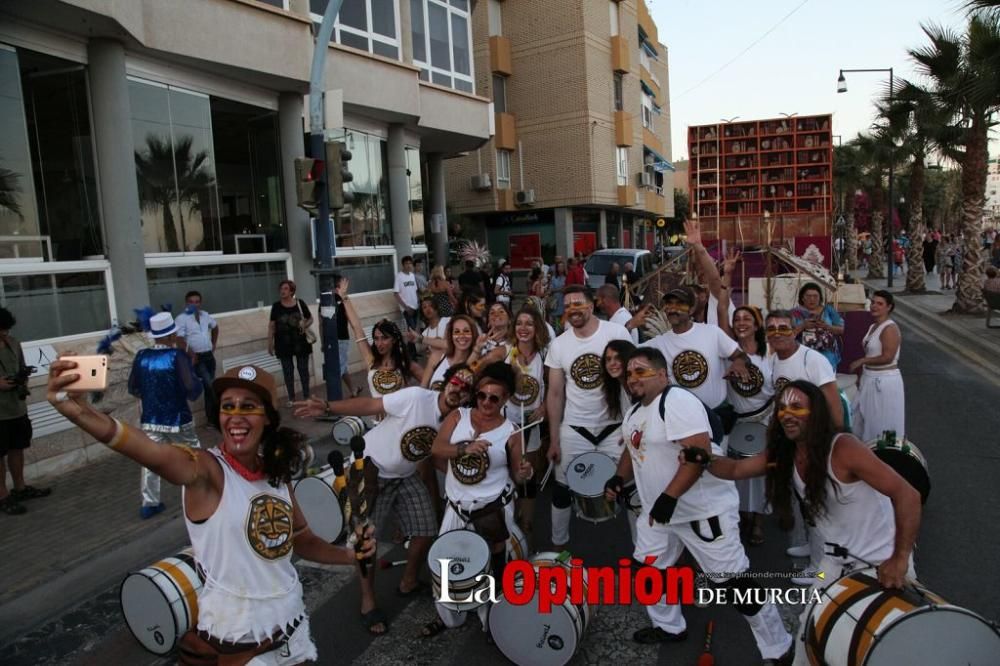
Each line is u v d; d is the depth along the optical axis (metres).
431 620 4.64
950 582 4.73
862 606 3.04
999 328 15.23
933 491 6.40
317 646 4.39
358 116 13.65
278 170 11.87
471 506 4.32
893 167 26.89
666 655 4.12
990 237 33.62
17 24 7.71
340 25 12.61
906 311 19.75
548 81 27.69
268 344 10.68
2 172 7.71
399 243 14.83
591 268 19.28
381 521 4.78
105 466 7.84
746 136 15.82
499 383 4.24
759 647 3.89
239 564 2.71
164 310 6.95
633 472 4.41
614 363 4.58
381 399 4.57
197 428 9.38
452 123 15.84
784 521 3.74
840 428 3.38
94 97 8.51
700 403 3.84
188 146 10.00
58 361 2.31
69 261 8.32
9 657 4.36
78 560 5.59
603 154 28.66
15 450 6.68
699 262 6.55
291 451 2.84
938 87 17.56
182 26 9.14
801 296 7.79
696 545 3.93
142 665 4.27
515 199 28.22
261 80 10.71
